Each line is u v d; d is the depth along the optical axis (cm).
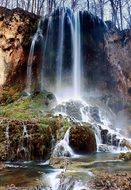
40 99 1798
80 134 1313
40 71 2056
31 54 2034
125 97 2216
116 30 2377
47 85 2058
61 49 2114
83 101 1980
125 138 1478
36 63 2048
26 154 1238
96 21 2239
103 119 1825
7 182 882
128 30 2364
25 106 1716
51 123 1353
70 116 1642
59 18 2125
